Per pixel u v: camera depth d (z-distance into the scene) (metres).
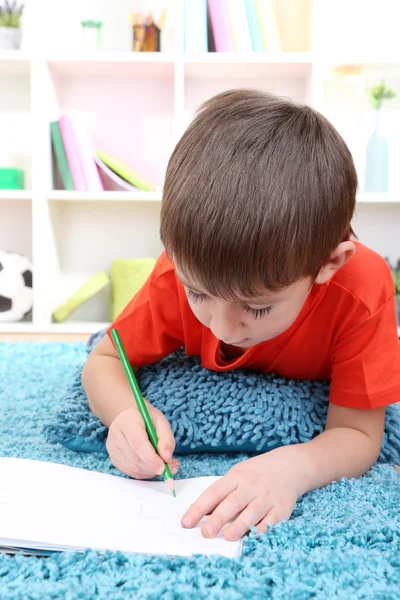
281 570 0.57
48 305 2.27
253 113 0.70
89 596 0.53
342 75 2.33
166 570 0.57
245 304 0.67
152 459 0.76
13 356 1.74
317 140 0.70
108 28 2.46
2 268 2.30
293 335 0.91
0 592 0.53
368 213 2.50
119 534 0.63
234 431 0.94
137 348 1.01
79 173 2.28
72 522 0.65
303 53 2.24
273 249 0.63
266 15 2.28
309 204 0.66
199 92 2.49
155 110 2.49
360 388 0.87
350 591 0.54
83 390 1.10
